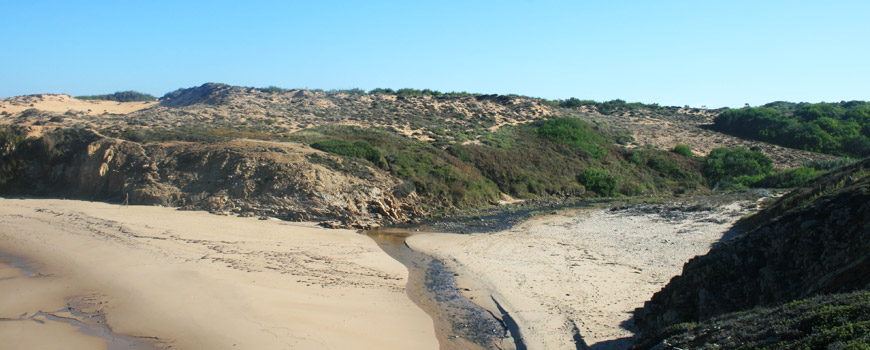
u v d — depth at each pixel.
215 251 23.25
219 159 38.78
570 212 38.19
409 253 25.20
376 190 38.09
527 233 29.88
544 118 74.50
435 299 17.78
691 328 10.70
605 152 61.72
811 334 7.99
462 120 69.75
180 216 31.94
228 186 36.28
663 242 25.22
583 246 25.39
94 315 15.61
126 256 21.94
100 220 29.52
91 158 41.50
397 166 43.91
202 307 16.09
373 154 44.06
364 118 65.62
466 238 28.78
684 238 25.73
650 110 94.81
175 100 93.94
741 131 77.75
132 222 29.12
